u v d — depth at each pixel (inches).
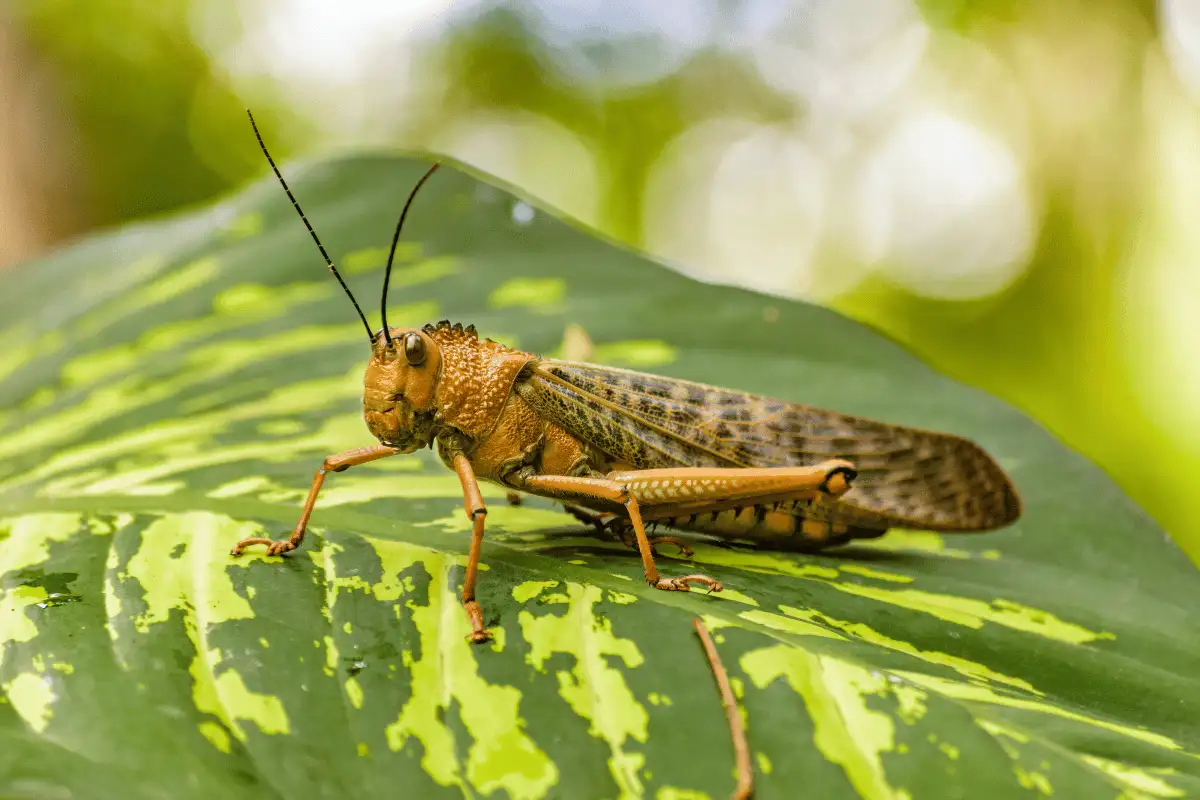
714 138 70.1
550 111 70.4
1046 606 16.8
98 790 14.5
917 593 16.8
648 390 17.6
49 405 19.0
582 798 14.9
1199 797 14.8
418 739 15.1
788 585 16.6
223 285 20.4
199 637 15.5
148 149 61.3
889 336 19.9
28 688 15.1
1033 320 56.4
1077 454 18.6
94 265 21.1
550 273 20.6
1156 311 52.1
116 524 16.6
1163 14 52.9
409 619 15.8
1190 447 48.9
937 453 17.7
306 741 15.0
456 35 68.8
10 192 39.1
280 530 16.6
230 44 62.9
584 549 17.0
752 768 15.0
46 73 47.7
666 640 15.6
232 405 19.0
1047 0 56.6
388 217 21.1
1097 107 55.2
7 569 16.1
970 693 15.4
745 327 20.0
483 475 17.3
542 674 15.4
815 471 17.1
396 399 16.9
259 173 65.9
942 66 62.4
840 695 15.3
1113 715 15.8
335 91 68.1
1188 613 16.8
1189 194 52.1
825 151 68.6
